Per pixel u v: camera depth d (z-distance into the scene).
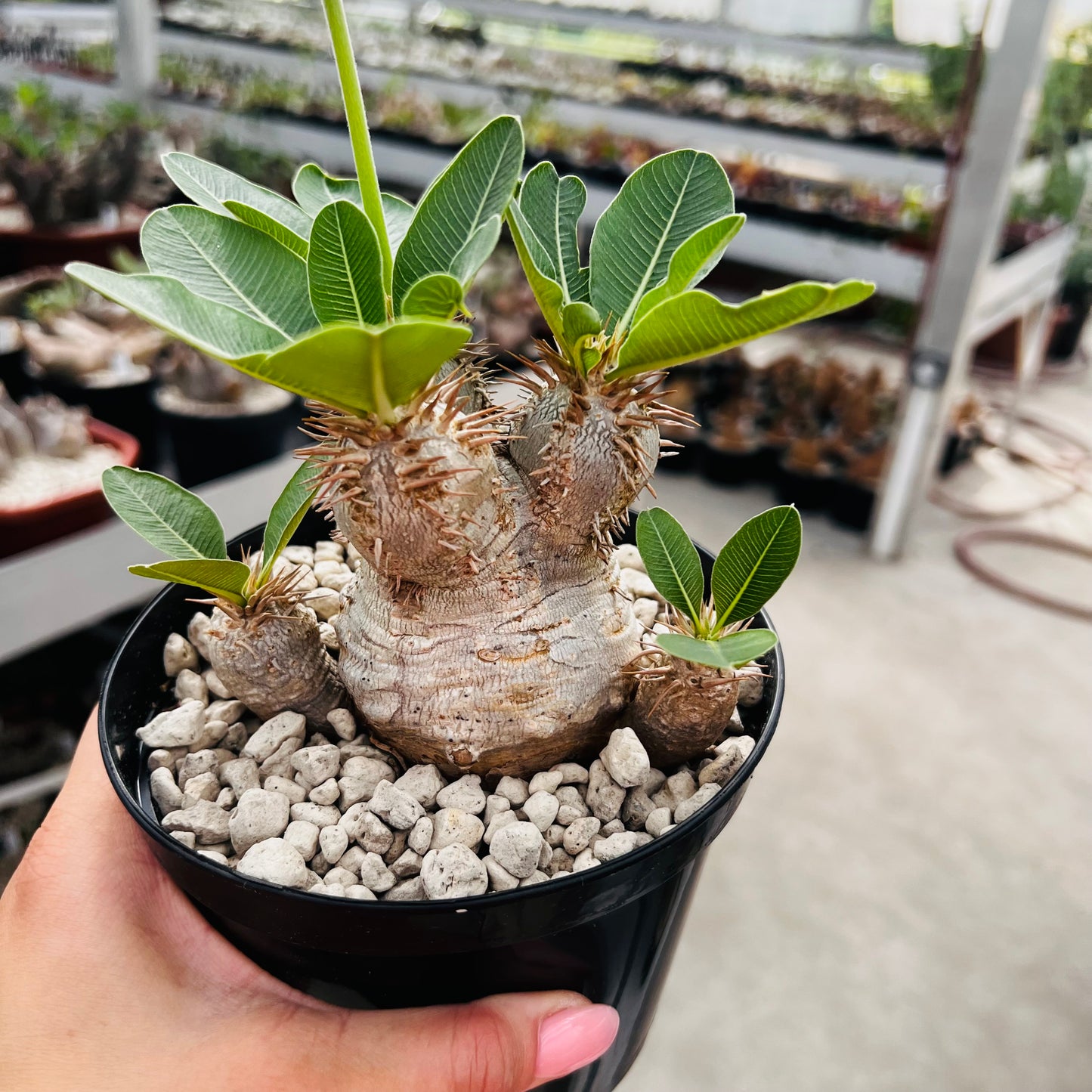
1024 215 0.91
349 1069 0.19
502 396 0.32
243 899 0.17
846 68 0.91
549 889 0.17
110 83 0.99
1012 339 1.04
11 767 0.44
